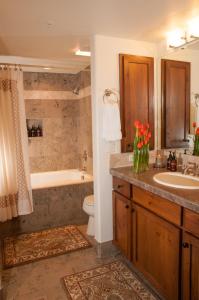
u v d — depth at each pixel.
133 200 2.03
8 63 2.90
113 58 2.30
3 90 2.67
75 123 4.28
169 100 2.44
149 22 1.95
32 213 3.04
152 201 1.78
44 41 2.39
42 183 3.43
